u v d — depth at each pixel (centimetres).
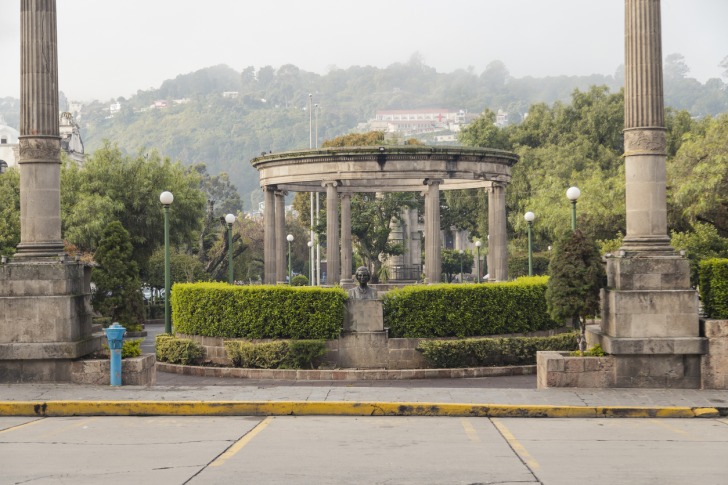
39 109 2167
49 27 2184
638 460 1388
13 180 5828
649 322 2075
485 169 4509
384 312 2884
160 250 6800
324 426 1736
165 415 1881
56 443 1545
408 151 4334
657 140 2127
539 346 2892
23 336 2119
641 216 2130
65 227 5884
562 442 1552
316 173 4475
